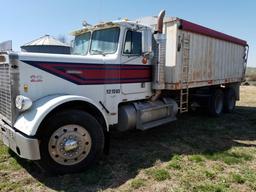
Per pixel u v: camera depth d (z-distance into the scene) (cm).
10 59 388
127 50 527
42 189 364
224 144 582
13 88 393
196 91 874
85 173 413
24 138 368
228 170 432
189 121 826
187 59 689
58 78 434
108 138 474
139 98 575
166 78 643
